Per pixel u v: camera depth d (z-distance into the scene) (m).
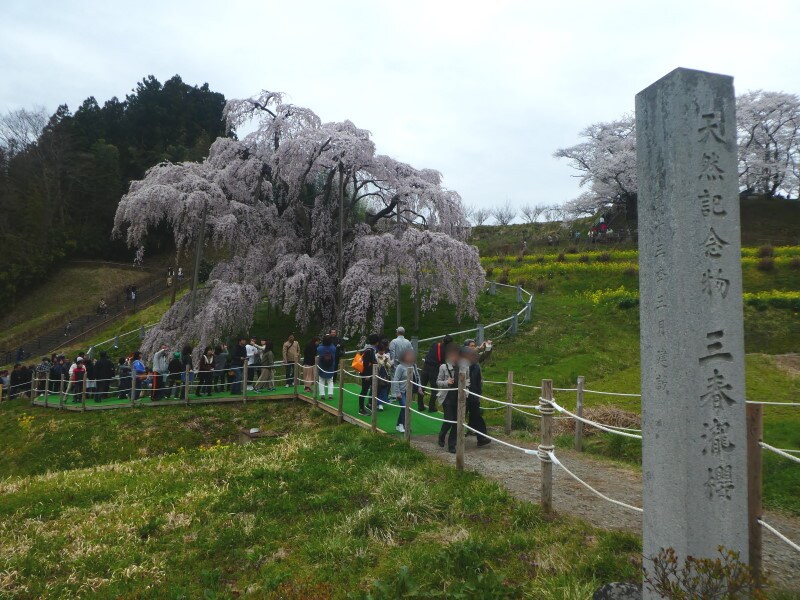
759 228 39.25
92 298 43.06
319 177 26.14
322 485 7.07
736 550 3.36
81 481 8.77
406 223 24.58
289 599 4.37
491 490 6.15
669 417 3.41
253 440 12.59
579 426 8.84
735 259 3.45
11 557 5.63
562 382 15.27
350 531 5.47
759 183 43.03
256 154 23.69
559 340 19.69
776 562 4.51
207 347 19.34
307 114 22.94
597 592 3.85
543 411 5.56
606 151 43.16
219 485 7.59
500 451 8.46
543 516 5.40
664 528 3.44
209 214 21.44
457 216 22.72
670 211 3.41
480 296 27.19
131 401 15.94
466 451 8.45
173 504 6.90
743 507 3.38
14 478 12.19
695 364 3.32
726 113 3.50
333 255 23.88
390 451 8.34
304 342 23.05
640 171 3.73
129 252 51.44
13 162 51.09
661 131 3.52
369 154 21.89
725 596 3.02
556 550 4.61
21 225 48.00
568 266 31.33
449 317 24.58
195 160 52.38
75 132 53.62
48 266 46.28
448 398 8.48
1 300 42.97
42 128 52.00
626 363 17.38
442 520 5.65
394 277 21.77
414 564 4.64
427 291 25.14
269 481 7.36
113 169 52.34
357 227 24.34
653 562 3.43
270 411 14.65
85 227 50.69
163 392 16.64
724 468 3.35
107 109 60.69
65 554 5.66
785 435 9.02
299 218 24.31
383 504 6.07
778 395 12.87
